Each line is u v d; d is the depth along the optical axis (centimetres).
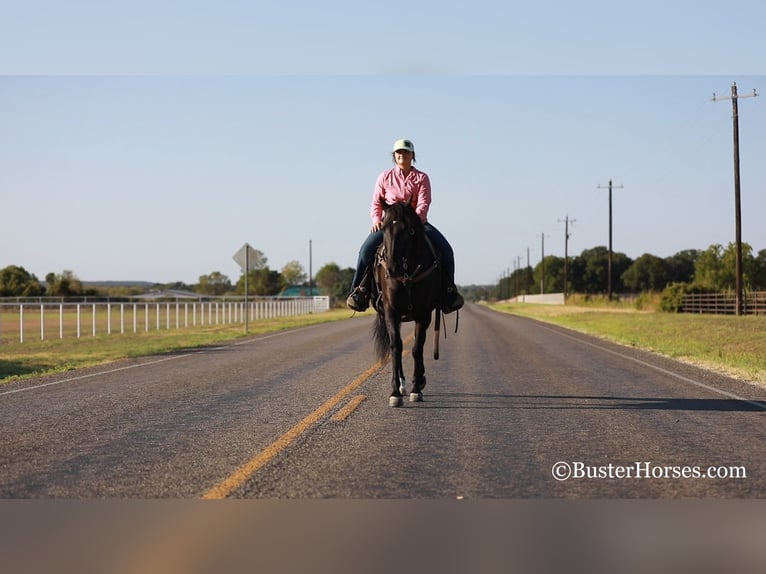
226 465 700
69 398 1141
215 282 15812
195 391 1211
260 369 1563
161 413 991
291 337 2806
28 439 819
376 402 1084
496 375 1436
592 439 821
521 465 703
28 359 1920
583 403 1078
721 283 8725
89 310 6488
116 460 720
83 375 1485
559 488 632
